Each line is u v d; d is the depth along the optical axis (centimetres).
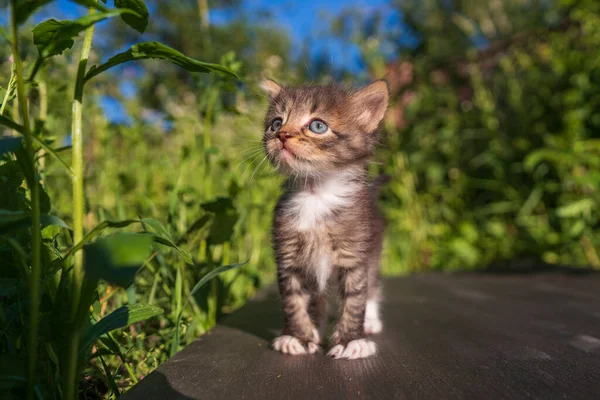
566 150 54
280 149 28
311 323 27
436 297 41
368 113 30
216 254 38
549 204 63
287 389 18
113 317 16
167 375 20
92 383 20
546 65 66
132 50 16
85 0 13
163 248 27
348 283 27
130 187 36
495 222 66
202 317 30
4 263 17
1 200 16
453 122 67
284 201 28
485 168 70
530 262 61
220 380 19
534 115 62
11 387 14
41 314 16
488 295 41
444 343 25
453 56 77
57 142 30
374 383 19
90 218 33
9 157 17
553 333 27
